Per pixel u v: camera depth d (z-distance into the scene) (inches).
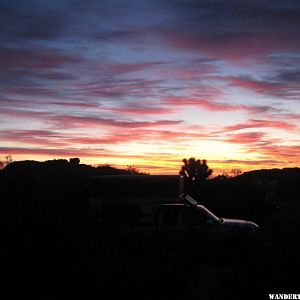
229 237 676.1
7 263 394.9
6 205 470.9
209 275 524.1
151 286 410.3
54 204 502.3
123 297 390.0
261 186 1430.9
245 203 1185.4
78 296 382.3
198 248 677.9
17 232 426.9
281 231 821.9
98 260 447.8
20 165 1074.7
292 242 699.4
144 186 733.3
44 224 443.2
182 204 689.6
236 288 443.5
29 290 378.9
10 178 636.1
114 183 736.3
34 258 408.8
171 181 733.9
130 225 687.7
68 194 712.4
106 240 499.2
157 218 685.9
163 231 679.7
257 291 431.5
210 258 657.0
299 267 508.1
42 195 527.2
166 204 690.8
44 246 426.6
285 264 531.2
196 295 433.1
